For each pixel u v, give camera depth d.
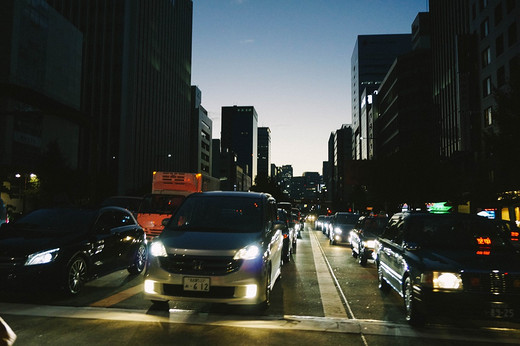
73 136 58.78
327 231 28.83
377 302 7.23
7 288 6.43
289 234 13.05
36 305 6.36
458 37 42.66
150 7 87.25
